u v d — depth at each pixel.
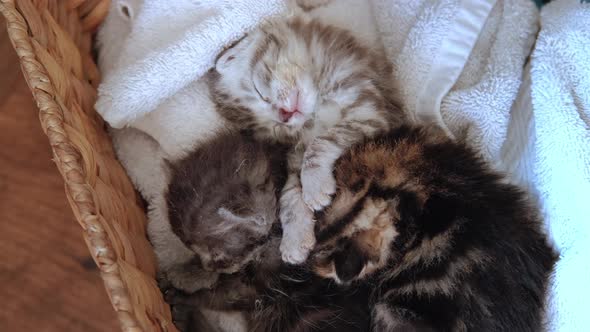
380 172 0.25
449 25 0.28
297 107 0.27
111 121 0.27
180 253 0.26
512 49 0.28
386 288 0.24
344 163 0.25
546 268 0.24
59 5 0.26
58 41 0.25
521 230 0.24
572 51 0.27
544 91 0.26
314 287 0.25
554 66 0.27
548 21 0.28
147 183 0.28
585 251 0.24
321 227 0.25
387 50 0.30
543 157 0.26
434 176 0.24
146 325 0.20
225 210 0.25
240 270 0.26
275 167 0.27
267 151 0.27
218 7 0.27
